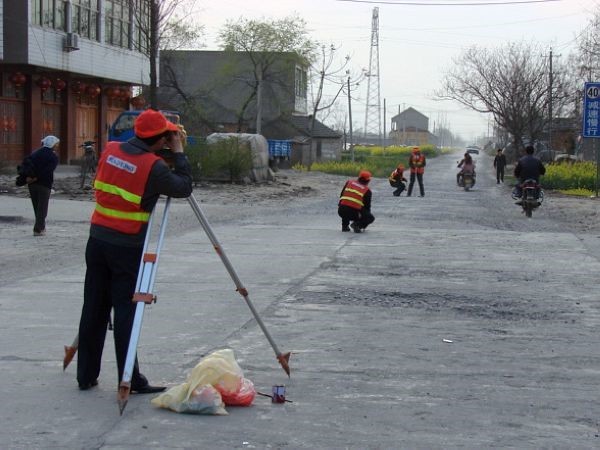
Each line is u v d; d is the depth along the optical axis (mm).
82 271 11547
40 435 5055
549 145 58000
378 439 5117
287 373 6406
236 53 63000
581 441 5152
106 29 40219
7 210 19641
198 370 5633
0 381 6211
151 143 5895
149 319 8500
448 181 46844
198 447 4898
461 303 9711
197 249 13953
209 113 65188
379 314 9008
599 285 11016
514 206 27219
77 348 6277
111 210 5836
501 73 58250
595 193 33562
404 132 186375
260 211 22516
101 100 43438
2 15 31469
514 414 5668
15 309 8930
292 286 10594
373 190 35688
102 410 5543
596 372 6805
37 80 36938
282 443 5008
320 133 71438
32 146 36938
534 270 12242
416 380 6477
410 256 13555
